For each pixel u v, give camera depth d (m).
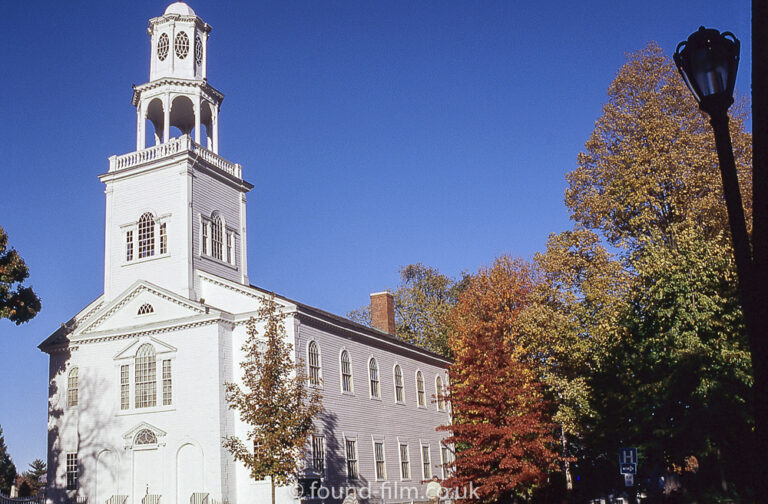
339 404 43.09
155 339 40.56
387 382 50.28
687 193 40.28
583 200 45.09
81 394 42.03
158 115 48.31
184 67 46.06
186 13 47.22
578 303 42.31
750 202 36.75
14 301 40.25
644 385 38.91
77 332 42.75
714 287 36.84
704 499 37.16
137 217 44.06
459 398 39.50
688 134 41.22
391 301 64.94
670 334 36.16
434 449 55.25
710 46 7.76
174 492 37.81
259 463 32.66
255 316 39.91
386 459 47.38
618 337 39.81
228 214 46.28
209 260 43.72
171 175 43.53
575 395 42.97
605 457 52.69
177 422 38.75
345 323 44.81
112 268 44.19
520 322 45.66
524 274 56.62
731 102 7.76
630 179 41.25
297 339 39.75
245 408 35.28
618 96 45.78
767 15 6.45
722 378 34.50
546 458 38.12
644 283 38.94
